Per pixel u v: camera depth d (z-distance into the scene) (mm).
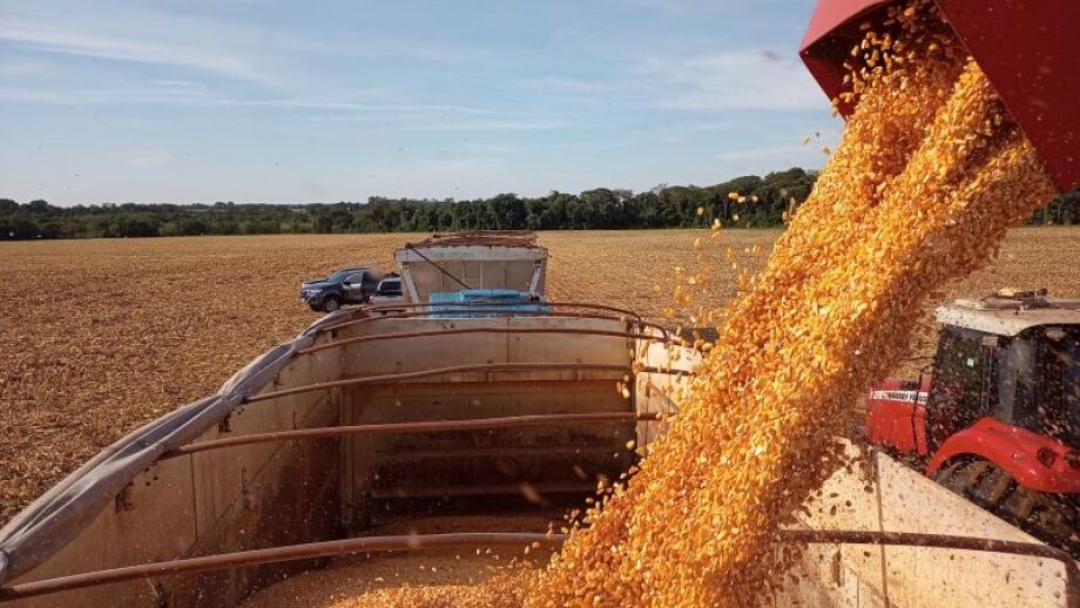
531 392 9305
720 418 3719
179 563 3412
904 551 3570
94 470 4098
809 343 3332
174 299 33844
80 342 21812
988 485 5082
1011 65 2686
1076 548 4695
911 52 3635
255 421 6191
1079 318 5020
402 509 9016
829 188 4020
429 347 9453
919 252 3213
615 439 9156
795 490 3256
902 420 6801
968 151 3258
